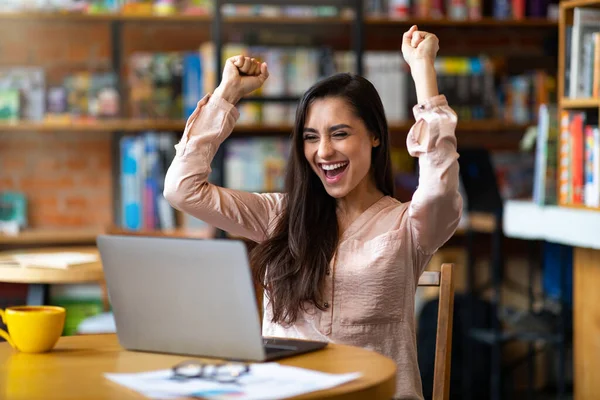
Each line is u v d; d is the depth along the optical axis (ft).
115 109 17.03
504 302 17.66
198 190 8.04
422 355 16.16
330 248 7.65
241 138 17.03
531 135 15.87
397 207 7.91
